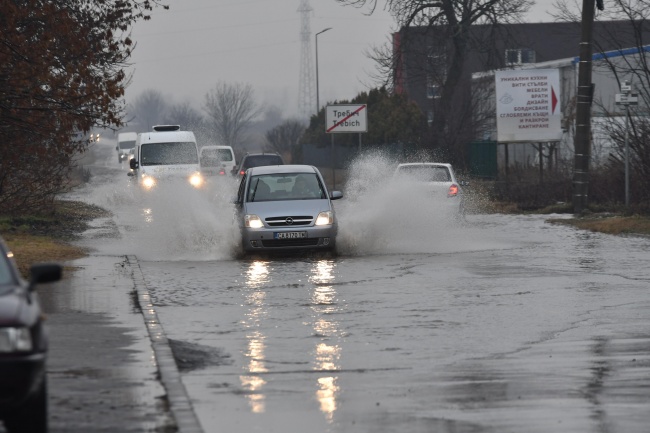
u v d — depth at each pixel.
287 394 22.17
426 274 43.69
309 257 51.66
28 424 18.02
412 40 136.38
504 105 97.06
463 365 25.23
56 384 22.39
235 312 33.78
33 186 69.56
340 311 33.81
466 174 119.12
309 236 51.31
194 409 20.77
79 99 48.38
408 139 137.25
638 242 57.75
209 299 36.78
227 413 20.42
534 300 35.78
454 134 127.69
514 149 136.12
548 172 100.75
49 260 47.88
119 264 46.47
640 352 26.59
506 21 135.12
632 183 80.00
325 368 25.02
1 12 47.31
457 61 135.12
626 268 45.03
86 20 52.84
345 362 25.73
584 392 22.06
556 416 19.89
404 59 139.25
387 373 24.39
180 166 99.75
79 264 46.28
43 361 17.89
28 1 48.44
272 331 30.20
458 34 132.12
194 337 29.30
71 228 68.31
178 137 102.19
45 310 32.81
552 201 91.56
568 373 24.08
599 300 35.62
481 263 47.84
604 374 23.92
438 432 18.77
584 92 79.19
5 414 17.83
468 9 134.25
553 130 97.31
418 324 31.19
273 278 42.81
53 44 48.72
